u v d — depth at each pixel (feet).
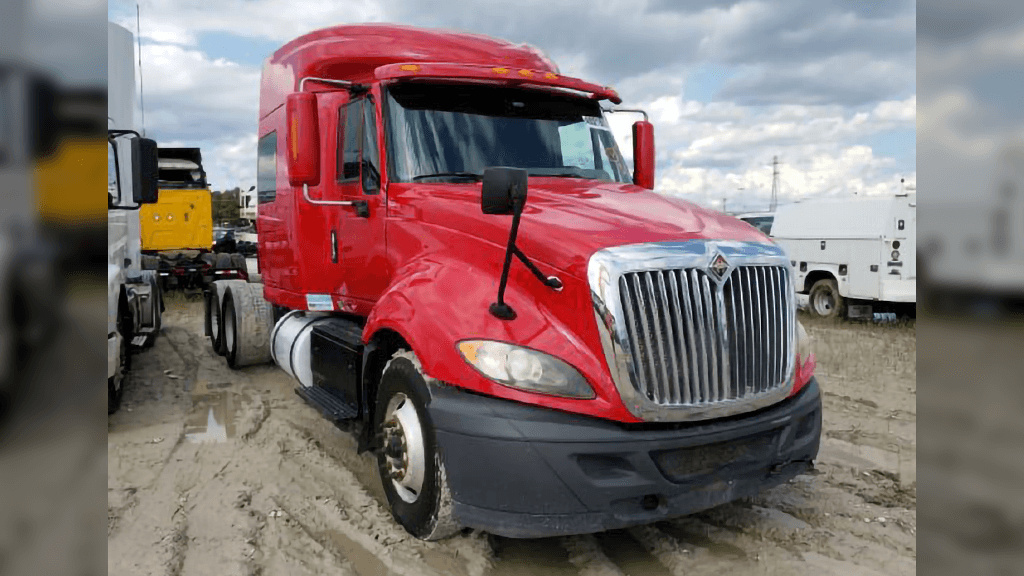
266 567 11.82
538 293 11.76
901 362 27.96
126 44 24.72
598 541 12.83
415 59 17.12
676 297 11.08
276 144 21.74
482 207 11.54
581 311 11.15
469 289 12.38
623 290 10.87
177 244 58.23
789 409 12.07
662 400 11.00
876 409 21.24
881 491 14.82
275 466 16.70
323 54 18.02
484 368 11.15
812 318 41.88
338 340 16.93
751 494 11.71
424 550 12.38
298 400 23.11
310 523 13.52
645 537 12.96
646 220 12.43
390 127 15.88
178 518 13.78
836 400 22.33
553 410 10.83
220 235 69.87
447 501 11.66
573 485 10.54
